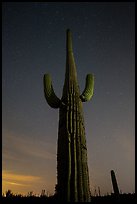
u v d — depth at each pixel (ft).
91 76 19.49
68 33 20.25
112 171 25.53
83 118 17.20
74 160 15.34
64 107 17.03
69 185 14.83
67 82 18.06
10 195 19.53
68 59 19.03
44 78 18.29
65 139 16.02
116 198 21.53
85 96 18.03
